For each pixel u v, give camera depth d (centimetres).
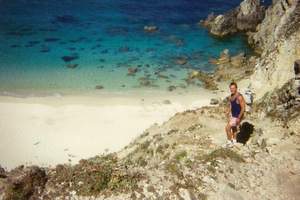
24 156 2817
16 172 1567
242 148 1803
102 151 2911
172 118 2789
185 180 1554
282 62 2845
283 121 2088
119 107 3591
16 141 2998
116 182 1538
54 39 5281
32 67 4397
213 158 1697
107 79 4175
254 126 2102
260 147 1817
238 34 5812
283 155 1728
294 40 2816
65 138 3067
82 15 6312
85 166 1783
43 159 2794
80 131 3181
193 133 2241
